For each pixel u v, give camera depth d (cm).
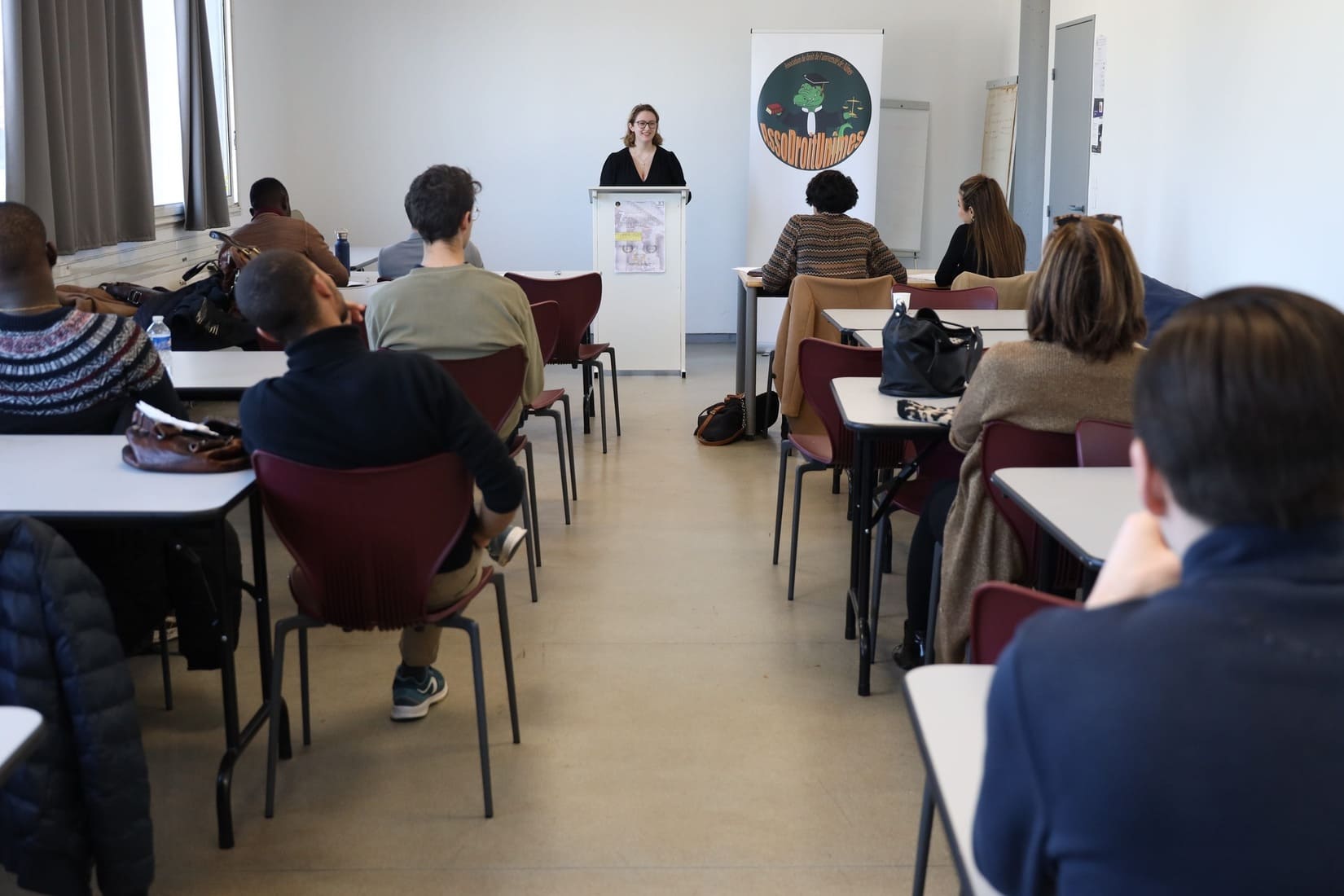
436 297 310
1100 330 221
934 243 843
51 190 438
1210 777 74
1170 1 558
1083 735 77
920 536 294
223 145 714
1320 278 437
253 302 210
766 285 522
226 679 224
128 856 179
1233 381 79
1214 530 81
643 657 313
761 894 209
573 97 808
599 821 233
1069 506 192
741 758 259
